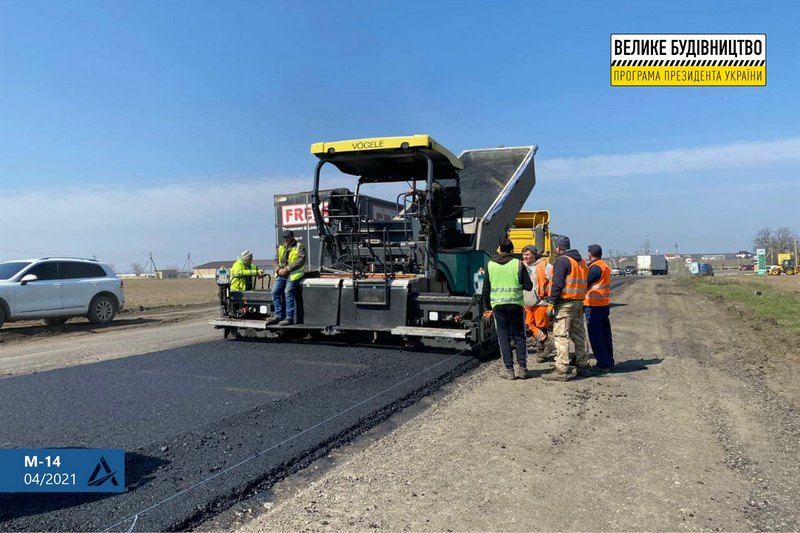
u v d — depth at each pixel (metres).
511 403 6.13
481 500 3.76
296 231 16.48
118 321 16.16
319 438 4.82
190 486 3.85
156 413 5.48
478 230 10.03
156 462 4.25
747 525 3.42
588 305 7.80
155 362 8.11
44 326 14.89
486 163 12.41
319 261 10.05
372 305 8.98
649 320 14.41
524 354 7.36
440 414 5.73
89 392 6.36
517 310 7.30
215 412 5.51
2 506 3.54
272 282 11.67
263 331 10.16
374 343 9.61
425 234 9.03
